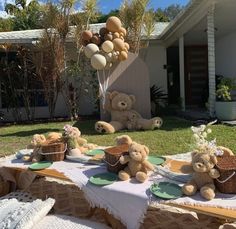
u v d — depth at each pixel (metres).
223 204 2.86
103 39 9.87
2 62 13.23
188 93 17.69
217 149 3.14
